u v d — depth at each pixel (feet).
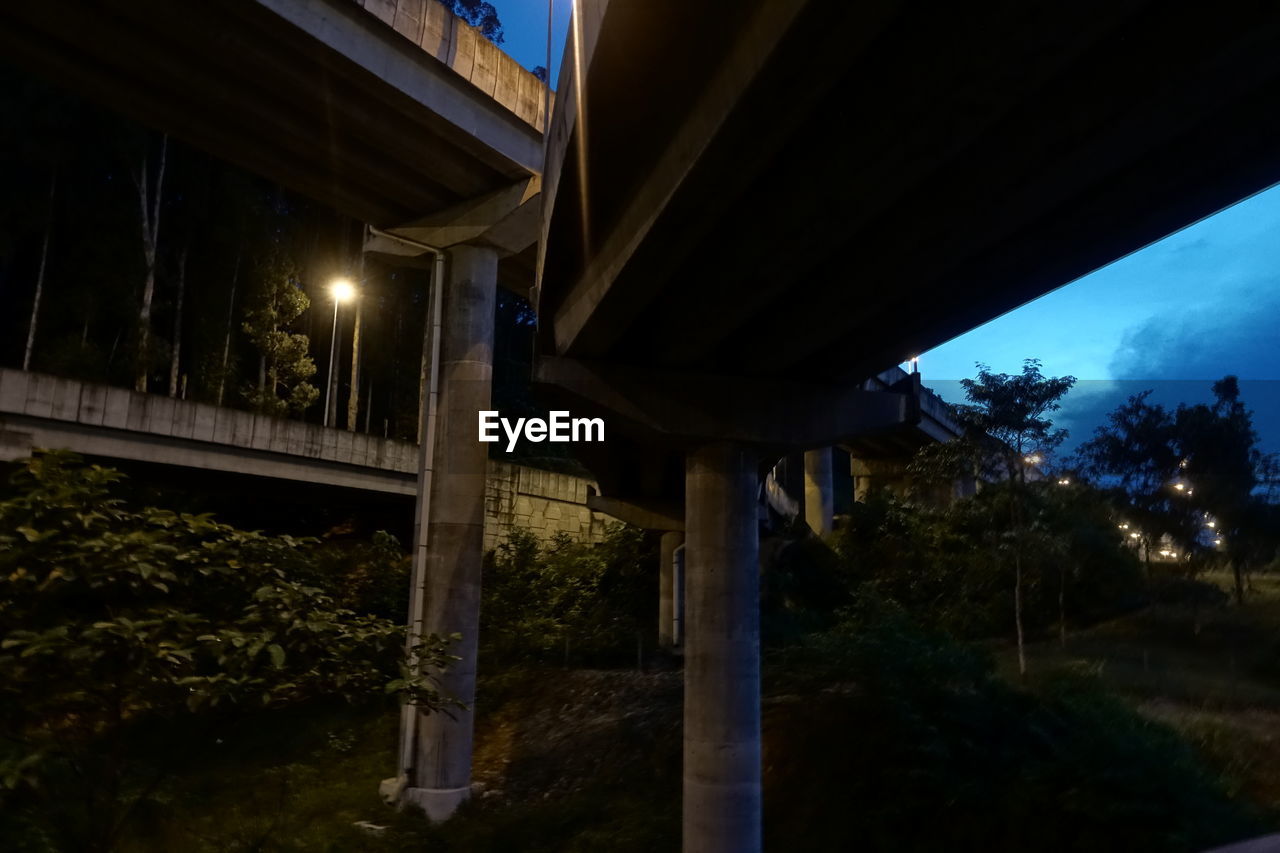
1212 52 20.53
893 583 89.15
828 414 47.96
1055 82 23.17
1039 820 39.27
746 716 42.37
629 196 33.09
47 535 18.01
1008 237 32.71
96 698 18.69
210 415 81.46
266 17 43.27
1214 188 28.12
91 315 103.40
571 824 49.11
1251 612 71.97
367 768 59.52
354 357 130.00
